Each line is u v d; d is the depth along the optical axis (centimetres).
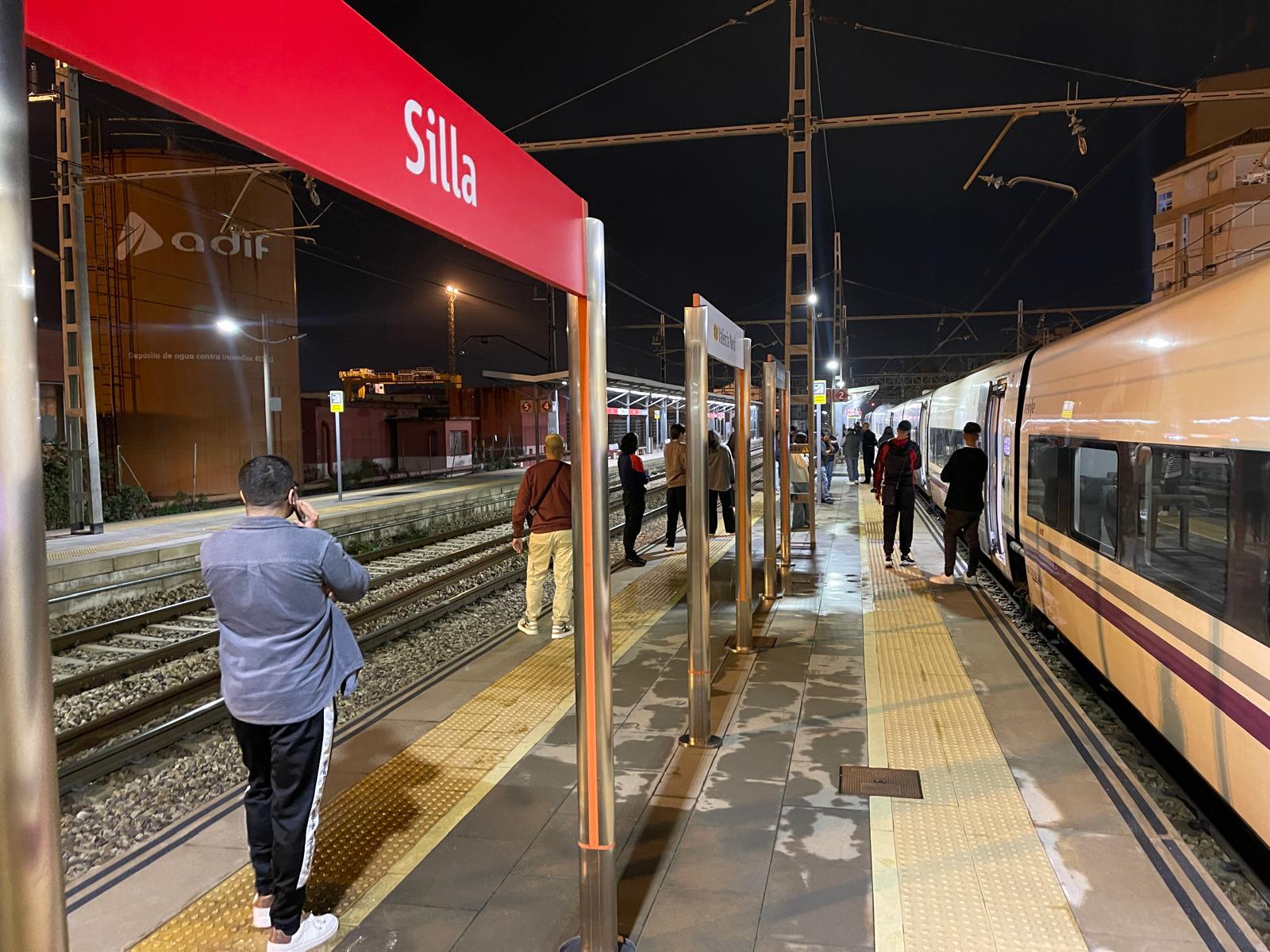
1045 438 683
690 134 1230
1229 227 3278
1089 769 414
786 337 1311
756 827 357
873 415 4284
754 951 274
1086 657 567
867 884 312
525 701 533
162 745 505
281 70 129
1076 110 1040
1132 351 477
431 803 389
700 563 445
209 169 1174
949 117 1113
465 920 296
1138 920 287
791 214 1303
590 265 258
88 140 2286
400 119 160
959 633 687
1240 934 279
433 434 3638
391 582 1057
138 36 105
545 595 955
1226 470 342
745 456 618
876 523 1464
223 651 276
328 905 306
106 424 2298
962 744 447
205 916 306
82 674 649
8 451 91
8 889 94
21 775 94
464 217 184
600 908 265
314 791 280
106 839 396
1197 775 459
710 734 465
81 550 1140
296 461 2678
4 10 88
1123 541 477
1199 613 367
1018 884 310
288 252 2631
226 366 2430
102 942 290
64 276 1388
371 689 612
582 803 265
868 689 543
